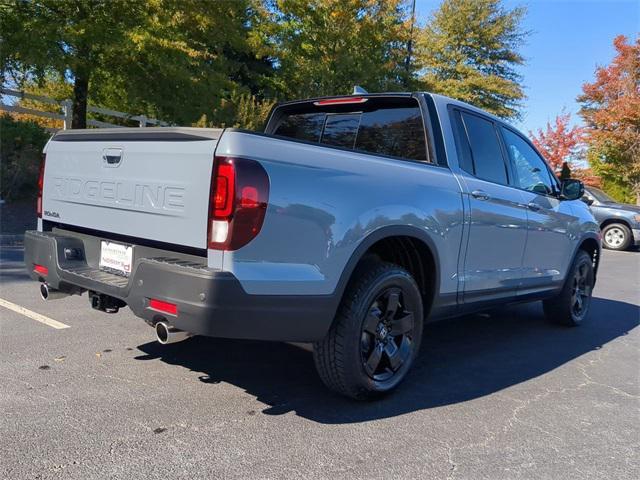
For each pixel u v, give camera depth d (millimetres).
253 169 2844
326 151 3246
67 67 11773
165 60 12234
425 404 3643
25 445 2828
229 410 3375
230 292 2783
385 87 18969
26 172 12234
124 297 3180
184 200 2988
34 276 4000
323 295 3129
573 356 4934
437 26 29094
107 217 3518
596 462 2969
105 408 3309
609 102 26109
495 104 28625
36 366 3926
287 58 18250
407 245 3861
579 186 5359
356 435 3129
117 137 3434
